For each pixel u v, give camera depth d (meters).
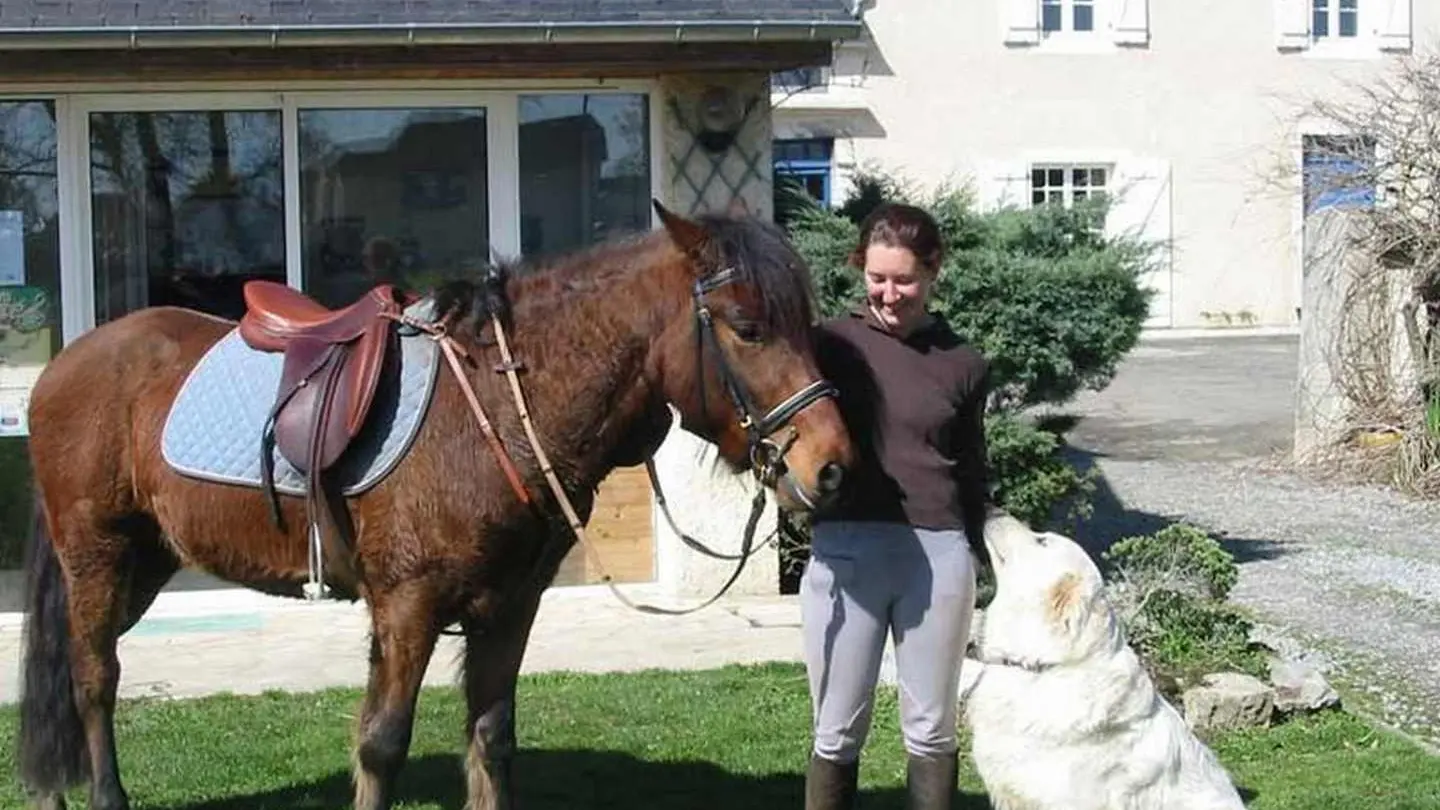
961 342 4.57
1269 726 6.76
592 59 8.30
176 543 5.20
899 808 5.83
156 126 8.76
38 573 5.43
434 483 4.59
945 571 4.50
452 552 4.60
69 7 7.93
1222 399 19.39
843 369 4.48
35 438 5.44
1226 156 28.70
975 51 27.86
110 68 8.02
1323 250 14.33
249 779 6.21
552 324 4.59
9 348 8.81
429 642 4.69
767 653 8.04
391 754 4.64
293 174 8.82
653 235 4.62
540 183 8.98
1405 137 13.71
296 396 4.82
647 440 4.70
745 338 4.25
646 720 6.90
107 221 8.81
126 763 6.36
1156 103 28.47
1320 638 8.58
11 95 8.61
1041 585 4.55
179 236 8.84
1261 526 11.95
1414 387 13.84
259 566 5.05
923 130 27.78
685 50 8.36
